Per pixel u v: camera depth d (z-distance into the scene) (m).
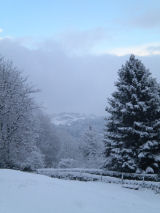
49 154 59.62
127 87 26.84
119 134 27.00
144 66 27.59
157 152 25.58
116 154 26.03
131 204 11.34
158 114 26.27
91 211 8.79
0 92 24.41
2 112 24.20
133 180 22.92
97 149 58.31
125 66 28.16
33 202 8.84
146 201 14.63
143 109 25.33
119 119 27.91
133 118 26.36
